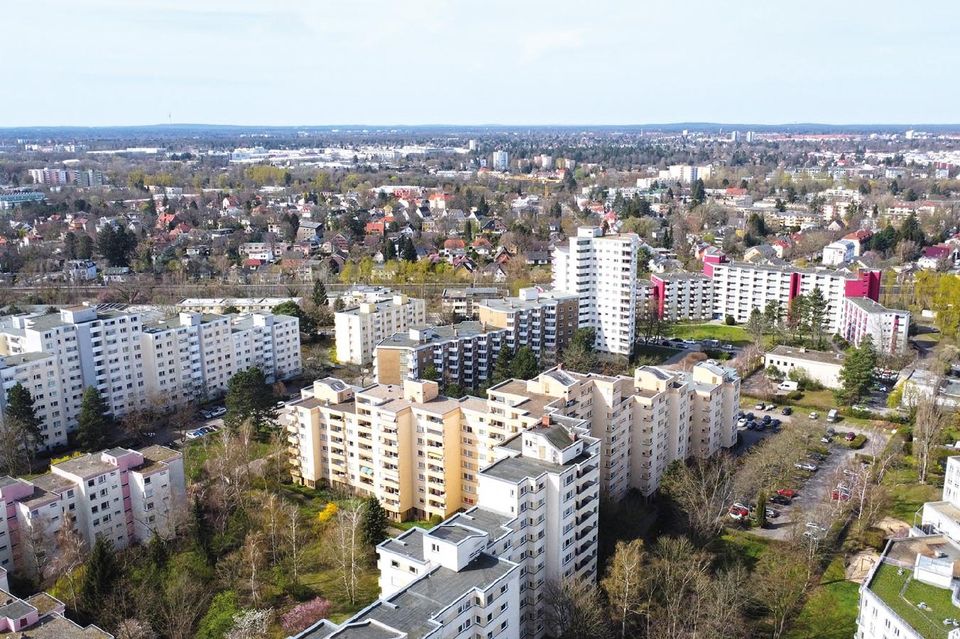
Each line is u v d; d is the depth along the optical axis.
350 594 175.62
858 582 179.38
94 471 195.00
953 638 133.50
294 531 187.38
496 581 137.12
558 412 191.75
